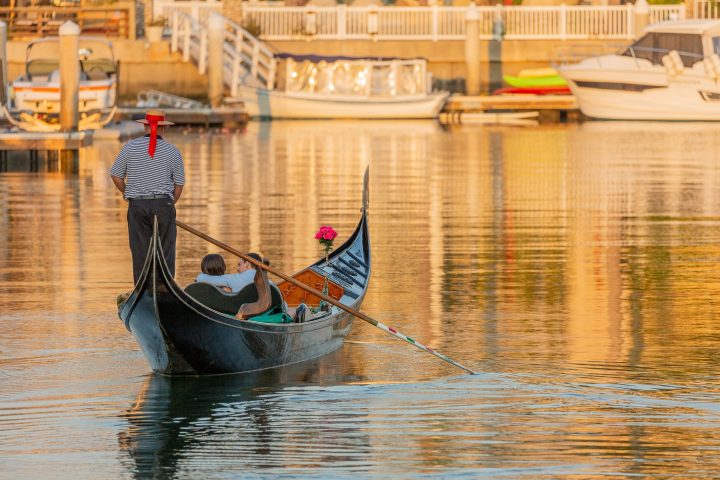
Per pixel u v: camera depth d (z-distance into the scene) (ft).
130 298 115.96
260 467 95.14
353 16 593.83
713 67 564.71
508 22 602.03
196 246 201.57
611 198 268.21
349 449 99.04
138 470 94.63
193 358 118.21
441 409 109.40
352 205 255.70
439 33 597.11
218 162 356.38
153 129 125.29
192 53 561.02
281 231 217.15
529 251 196.44
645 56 572.92
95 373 121.70
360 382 118.52
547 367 123.54
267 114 568.00
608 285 167.43
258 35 589.73
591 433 102.47
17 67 537.24
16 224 226.17
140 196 124.98
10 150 330.75
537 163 354.13
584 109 581.12
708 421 105.60
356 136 467.11
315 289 135.03
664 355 128.06
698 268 180.14
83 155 374.22
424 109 572.92
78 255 192.24
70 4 548.72
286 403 111.34
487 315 148.66
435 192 279.90
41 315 148.56
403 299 158.71
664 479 91.91
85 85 427.33
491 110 598.75
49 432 103.35
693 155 382.22
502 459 96.37
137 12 578.66
